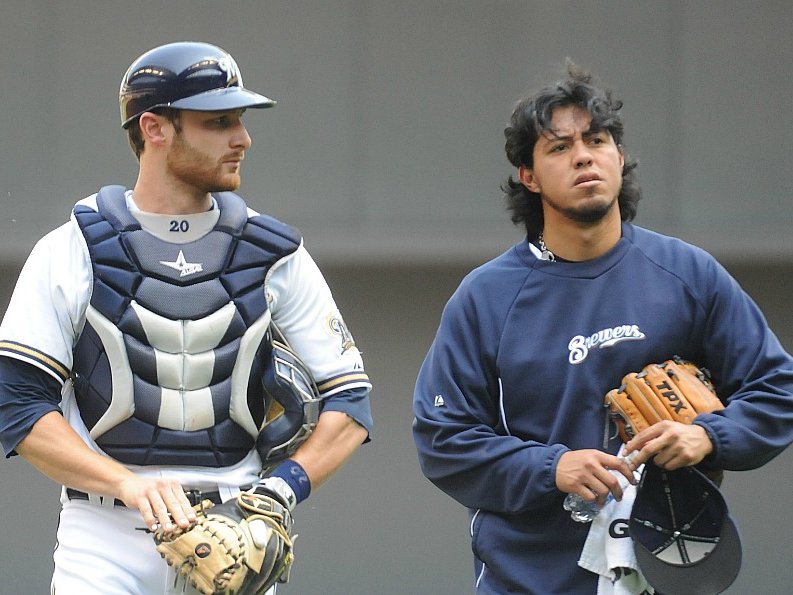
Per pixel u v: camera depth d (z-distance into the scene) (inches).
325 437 492.7
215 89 476.1
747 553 957.8
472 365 506.6
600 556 489.1
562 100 493.7
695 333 499.5
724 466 479.8
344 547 991.6
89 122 2608.3
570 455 477.4
